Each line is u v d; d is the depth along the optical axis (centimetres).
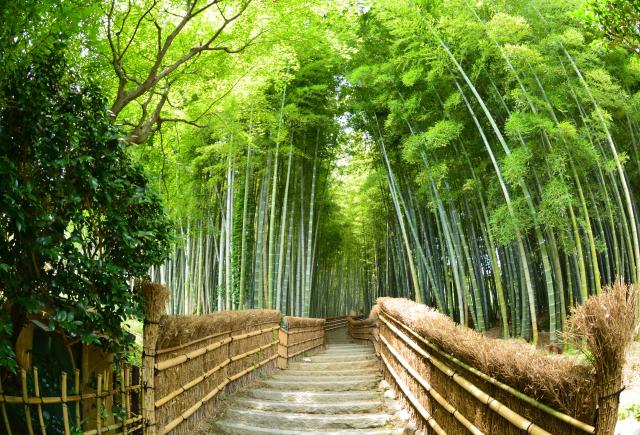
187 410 399
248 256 1091
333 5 538
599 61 762
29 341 257
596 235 978
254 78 615
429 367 374
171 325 342
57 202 247
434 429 346
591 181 905
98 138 261
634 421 325
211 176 1038
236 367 562
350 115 1123
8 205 211
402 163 1116
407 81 800
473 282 938
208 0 487
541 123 705
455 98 800
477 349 255
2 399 230
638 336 589
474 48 783
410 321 419
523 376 205
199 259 1148
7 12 272
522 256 790
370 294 2278
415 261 1309
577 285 913
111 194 271
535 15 772
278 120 898
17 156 235
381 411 481
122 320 284
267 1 489
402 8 781
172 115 623
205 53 533
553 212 731
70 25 359
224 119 738
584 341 167
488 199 890
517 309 957
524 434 210
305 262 1309
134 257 294
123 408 289
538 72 766
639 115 812
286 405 490
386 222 1590
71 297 255
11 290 227
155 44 505
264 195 1022
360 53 995
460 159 920
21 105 232
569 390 176
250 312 618
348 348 1220
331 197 1602
